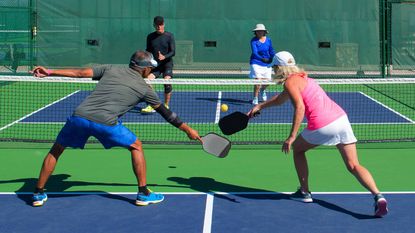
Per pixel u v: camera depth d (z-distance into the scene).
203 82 10.53
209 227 5.77
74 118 6.18
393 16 19.83
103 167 8.13
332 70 20.14
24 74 19.33
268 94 16.11
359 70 20.11
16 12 19.56
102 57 19.95
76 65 19.83
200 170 8.02
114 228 5.76
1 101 14.61
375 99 15.39
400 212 6.18
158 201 6.50
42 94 15.87
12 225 5.85
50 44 19.69
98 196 6.78
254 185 7.27
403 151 9.16
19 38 19.59
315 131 6.06
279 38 20.06
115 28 19.91
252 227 5.77
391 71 20.12
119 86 6.23
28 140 9.84
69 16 19.69
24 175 7.75
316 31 20.05
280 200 6.62
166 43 12.16
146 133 10.80
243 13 19.97
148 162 8.45
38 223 5.91
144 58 6.32
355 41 20.05
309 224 5.85
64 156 8.72
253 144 9.55
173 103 14.47
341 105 14.35
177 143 9.59
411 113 13.18
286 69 6.13
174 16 19.97
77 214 6.17
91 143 9.56
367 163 8.40
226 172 7.91
